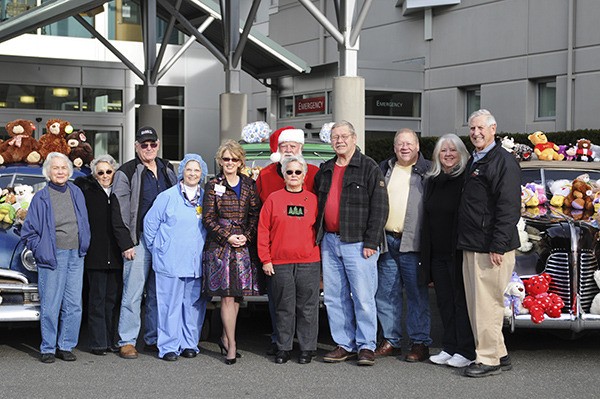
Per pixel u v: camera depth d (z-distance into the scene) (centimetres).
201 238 775
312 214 757
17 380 693
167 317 772
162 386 675
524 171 963
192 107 2595
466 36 2028
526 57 1884
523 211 858
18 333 903
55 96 2352
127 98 2427
